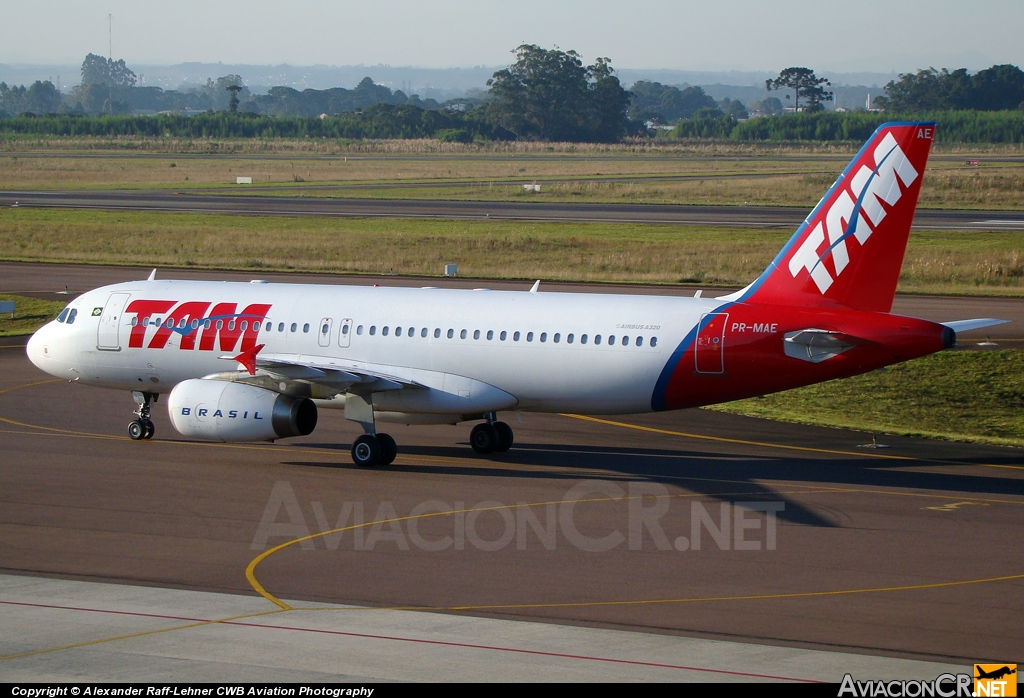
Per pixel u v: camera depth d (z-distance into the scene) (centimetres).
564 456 12319
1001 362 17750
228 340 12656
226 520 9356
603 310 11756
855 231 10944
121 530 9006
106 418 14125
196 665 5916
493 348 11900
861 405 15875
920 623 6931
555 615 7006
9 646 6219
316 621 6788
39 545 8538
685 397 11562
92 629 6556
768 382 11238
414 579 7769
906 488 10838
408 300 12444
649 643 6475
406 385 11644
